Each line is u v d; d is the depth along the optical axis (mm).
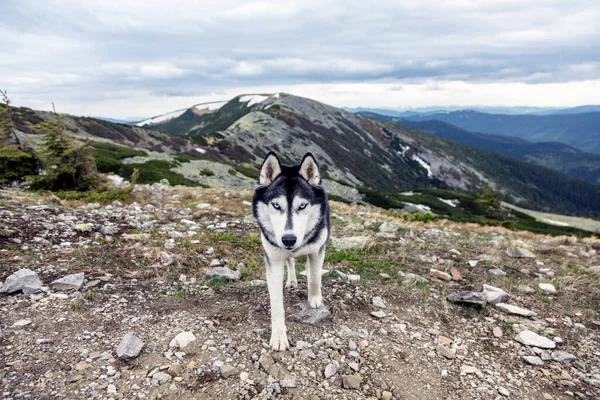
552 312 1335
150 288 1356
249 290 1372
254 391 880
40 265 1425
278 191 1046
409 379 948
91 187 3480
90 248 1641
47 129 3371
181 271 1530
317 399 870
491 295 1385
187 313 1190
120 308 1194
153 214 2484
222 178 12039
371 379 941
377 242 2078
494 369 1006
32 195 2881
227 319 1172
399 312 1279
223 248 1807
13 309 1125
